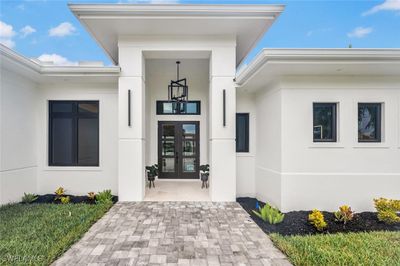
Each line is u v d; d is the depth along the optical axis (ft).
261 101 20.31
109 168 21.11
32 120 20.24
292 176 16.39
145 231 12.63
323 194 16.39
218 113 19.17
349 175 16.43
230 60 19.22
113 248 10.67
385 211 14.01
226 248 10.82
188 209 16.69
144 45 19.04
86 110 21.54
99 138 21.11
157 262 9.55
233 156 19.10
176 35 19.10
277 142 17.06
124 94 18.95
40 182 20.86
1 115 17.08
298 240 11.25
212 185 18.98
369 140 17.03
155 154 27.53
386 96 16.62
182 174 27.96
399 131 16.62
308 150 16.48
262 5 16.71
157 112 27.78
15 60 15.85
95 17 16.83
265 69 15.20
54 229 12.33
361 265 9.14
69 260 9.61
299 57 13.83
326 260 9.52
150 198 19.62
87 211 15.38
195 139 28.07
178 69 25.09
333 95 16.53
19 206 16.75
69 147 21.52
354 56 13.73
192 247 10.87
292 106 16.49
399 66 14.57
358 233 12.41
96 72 18.71
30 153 19.98
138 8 16.56
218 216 15.21
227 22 17.51
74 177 21.01
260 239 11.81
